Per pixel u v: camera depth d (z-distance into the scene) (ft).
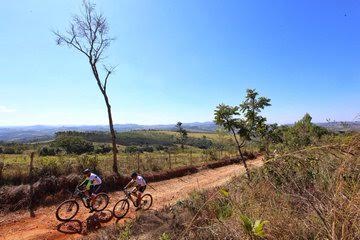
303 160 10.36
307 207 9.63
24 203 45.16
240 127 49.75
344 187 8.99
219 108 51.03
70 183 52.80
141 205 44.37
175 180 76.28
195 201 21.75
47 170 56.95
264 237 9.20
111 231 24.02
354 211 8.16
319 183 9.77
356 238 7.81
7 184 51.08
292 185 10.47
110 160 87.51
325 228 8.30
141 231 20.33
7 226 38.14
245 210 10.52
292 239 9.05
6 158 87.20
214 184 67.46
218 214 12.48
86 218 41.01
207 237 11.57
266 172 11.17
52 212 43.75
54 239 33.88
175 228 17.26
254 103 49.39
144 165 85.61
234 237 9.93
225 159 104.42
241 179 12.55
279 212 9.80
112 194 59.31
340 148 9.50
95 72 72.79
